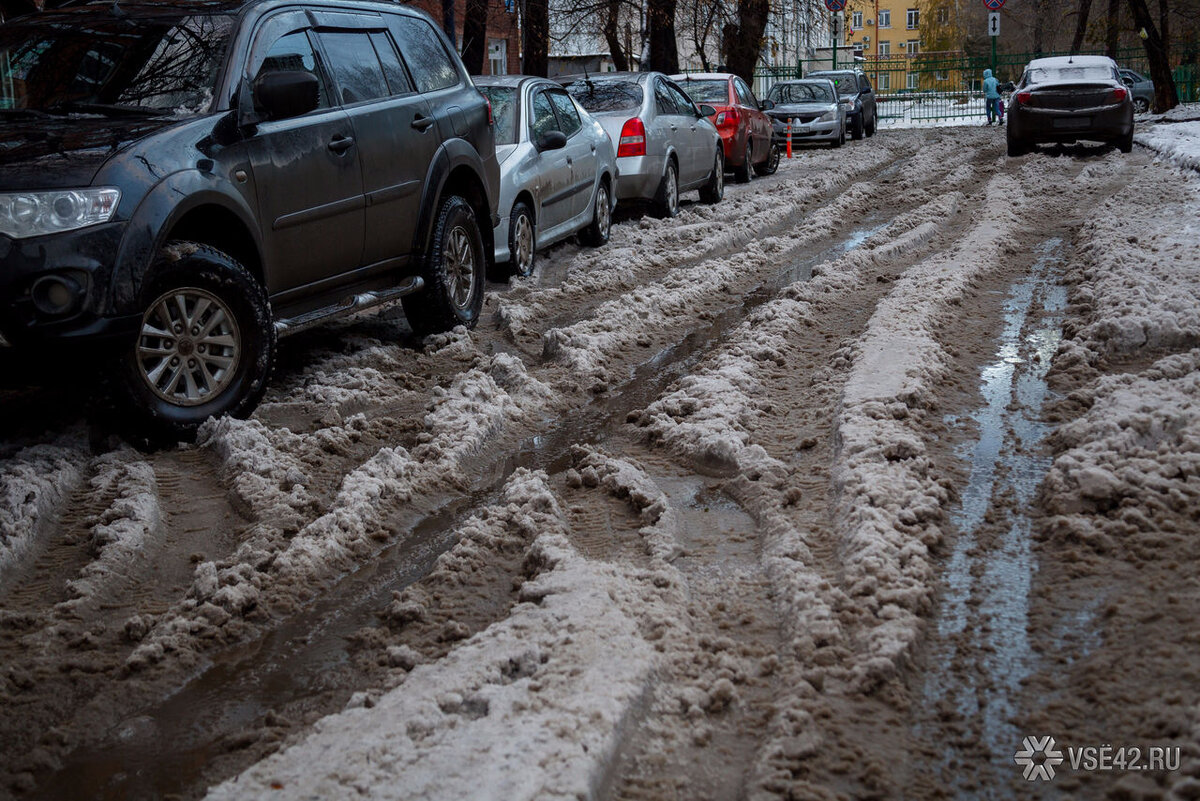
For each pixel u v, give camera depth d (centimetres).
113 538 441
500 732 282
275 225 614
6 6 980
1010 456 503
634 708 300
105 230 507
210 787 281
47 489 484
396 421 598
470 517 478
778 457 519
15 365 506
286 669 353
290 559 421
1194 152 1702
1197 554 378
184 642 366
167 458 544
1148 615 341
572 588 372
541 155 1085
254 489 493
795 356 710
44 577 425
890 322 728
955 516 437
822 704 305
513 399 640
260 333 585
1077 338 679
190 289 553
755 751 290
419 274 765
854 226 1359
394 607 379
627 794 272
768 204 1590
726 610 370
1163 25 3728
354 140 681
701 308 908
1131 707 296
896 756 284
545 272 1095
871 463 473
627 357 755
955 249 1035
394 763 273
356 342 779
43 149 532
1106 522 407
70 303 497
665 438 550
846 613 349
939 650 337
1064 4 5575
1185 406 495
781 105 3048
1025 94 2098
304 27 676
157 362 549
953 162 2112
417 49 798
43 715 329
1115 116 2053
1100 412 511
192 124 572
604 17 2391
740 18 2628
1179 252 877
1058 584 373
